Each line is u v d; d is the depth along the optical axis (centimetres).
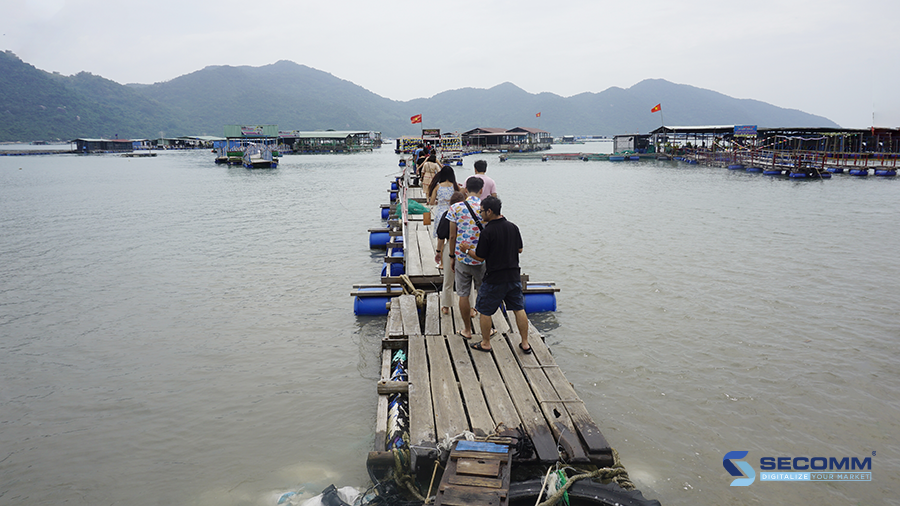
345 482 569
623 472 533
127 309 1157
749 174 4803
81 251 1786
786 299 1121
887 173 4203
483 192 1012
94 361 894
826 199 2812
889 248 1589
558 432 569
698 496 534
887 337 913
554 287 1095
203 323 1062
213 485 571
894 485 546
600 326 992
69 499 555
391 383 701
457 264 782
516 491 501
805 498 530
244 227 2220
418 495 525
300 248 1778
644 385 761
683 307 1084
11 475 596
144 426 691
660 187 3678
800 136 5628
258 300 1205
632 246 1672
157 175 5981
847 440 625
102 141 16888
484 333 757
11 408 743
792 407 697
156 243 1900
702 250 1600
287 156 11556
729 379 775
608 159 7769
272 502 542
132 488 570
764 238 1772
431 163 1698
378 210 2747
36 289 1325
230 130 8631
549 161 8031
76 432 681
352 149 13275
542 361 734
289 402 742
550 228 2034
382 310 1091
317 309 1138
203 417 708
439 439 554
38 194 3909
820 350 868
